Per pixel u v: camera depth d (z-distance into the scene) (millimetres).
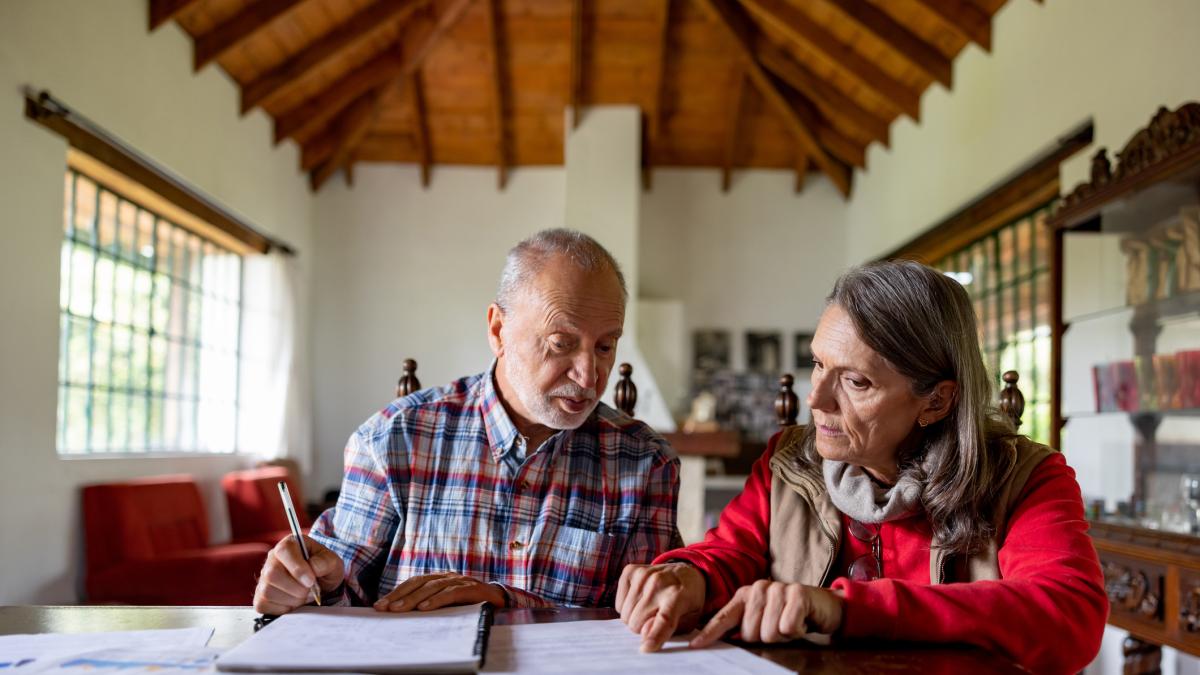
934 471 1199
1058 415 3215
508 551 1498
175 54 5105
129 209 5094
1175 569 2412
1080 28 3881
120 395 4988
